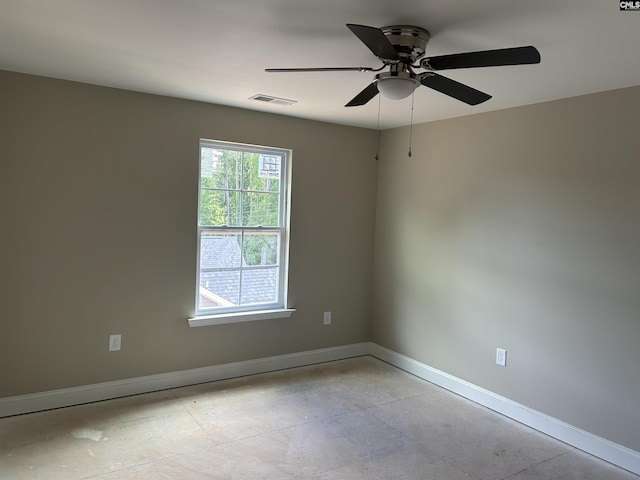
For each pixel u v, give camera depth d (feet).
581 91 9.43
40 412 10.37
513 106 10.94
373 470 8.66
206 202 12.48
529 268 10.77
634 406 8.99
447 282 12.78
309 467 8.66
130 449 9.02
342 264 14.75
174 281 11.87
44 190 10.18
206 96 11.23
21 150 9.89
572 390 9.97
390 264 14.70
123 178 11.03
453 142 12.60
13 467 8.25
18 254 10.00
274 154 13.50
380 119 13.21
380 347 15.10
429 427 10.52
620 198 9.14
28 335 10.21
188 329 12.17
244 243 13.15
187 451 9.04
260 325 13.38
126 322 11.30
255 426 10.18
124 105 10.92
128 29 7.00
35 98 9.95
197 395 11.68
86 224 10.68
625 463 9.07
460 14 5.98
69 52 8.22
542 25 6.24
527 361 10.82
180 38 7.30
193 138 11.84
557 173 10.18
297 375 13.42
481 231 11.85
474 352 12.05
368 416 10.94
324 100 11.12
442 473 8.67
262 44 7.45
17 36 7.43
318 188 14.06
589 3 5.53
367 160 14.98
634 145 8.92
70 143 10.38
